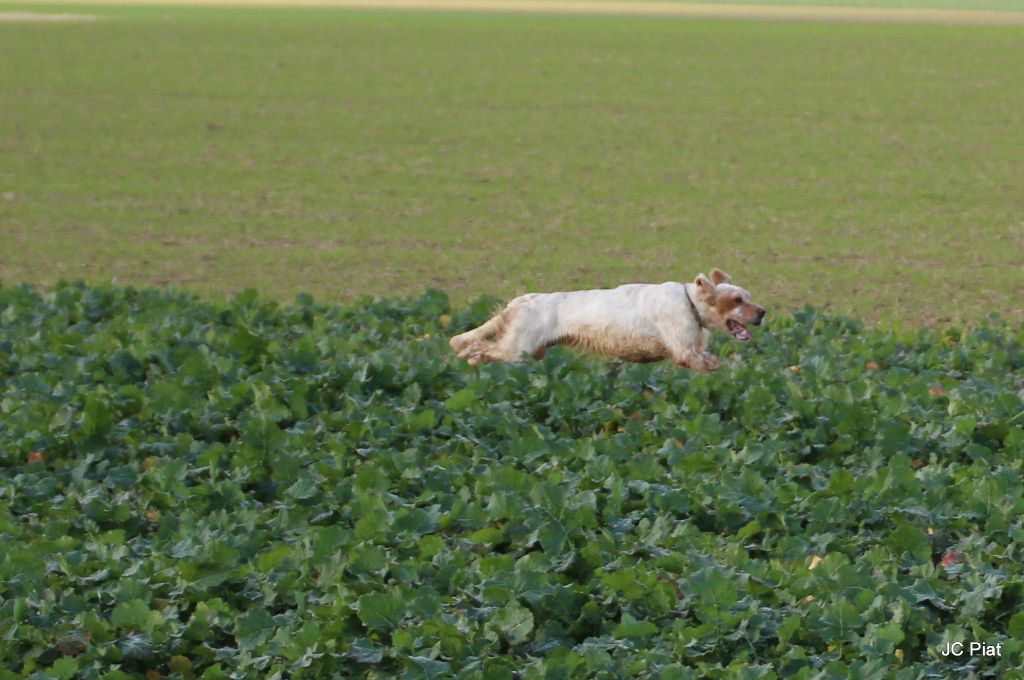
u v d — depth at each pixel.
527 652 9.29
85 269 23.91
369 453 12.53
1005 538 10.58
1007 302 21.42
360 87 48.78
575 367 14.59
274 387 14.04
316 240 26.39
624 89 48.53
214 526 10.99
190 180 32.66
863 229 27.42
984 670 8.88
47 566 10.33
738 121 41.53
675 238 26.56
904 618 9.23
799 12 95.06
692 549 10.33
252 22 78.25
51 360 15.02
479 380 13.97
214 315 17.33
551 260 24.61
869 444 12.93
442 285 22.72
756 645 9.18
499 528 11.04
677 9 98.56
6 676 8.98
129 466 12.19
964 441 12.64
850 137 38.72
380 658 9.02
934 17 88.56
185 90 47.81
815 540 10.62
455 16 86.50
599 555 10.22
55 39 65.38
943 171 33.81
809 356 15.53
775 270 23.72
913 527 10.41
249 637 9.34
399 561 10.37
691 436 12.84
